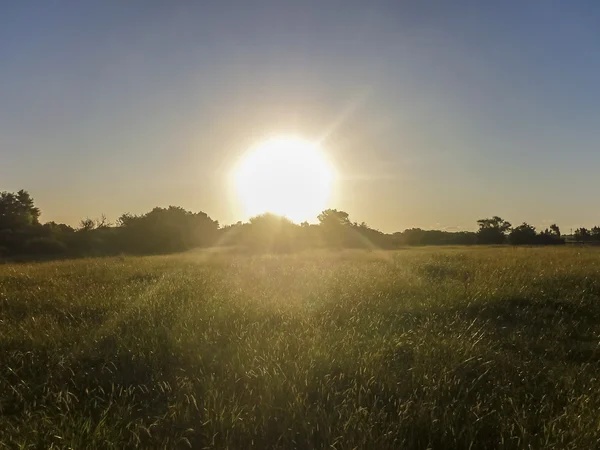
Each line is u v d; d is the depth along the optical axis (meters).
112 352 6.41
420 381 5.20
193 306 8.95
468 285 11.27
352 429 4.18
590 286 10.91
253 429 4.39
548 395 5.09
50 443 4.17
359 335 7.04
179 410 4.65
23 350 6.59
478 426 4.32
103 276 15.02
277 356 5.97
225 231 59.06
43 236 51.56
